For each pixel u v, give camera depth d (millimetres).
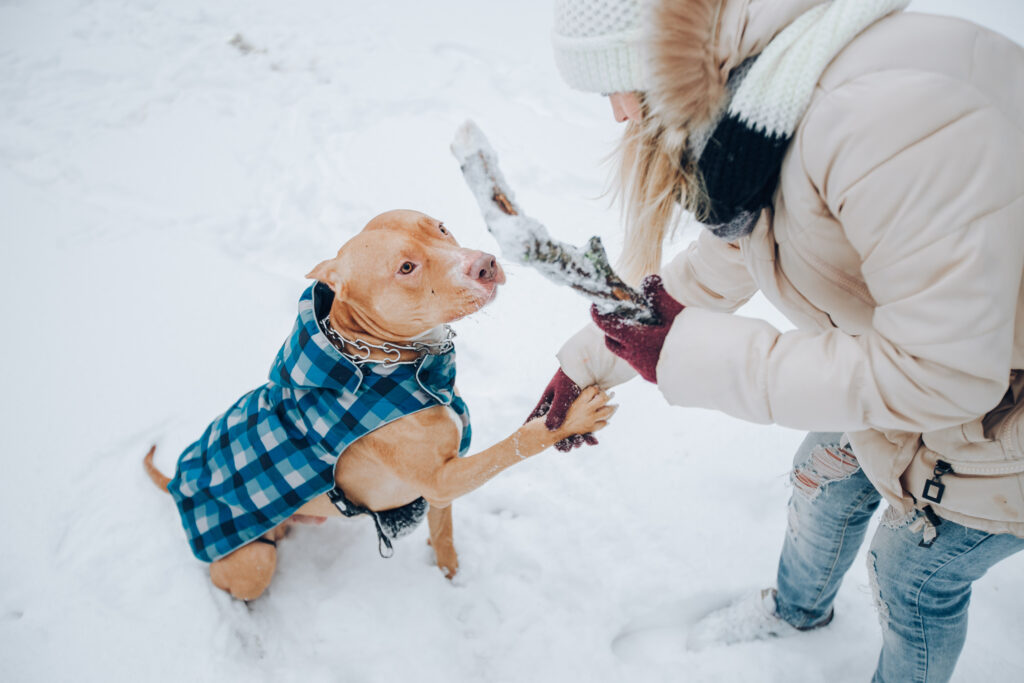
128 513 2617
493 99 4711
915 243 1086
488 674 2307
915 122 1059
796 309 1498
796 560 2117
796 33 1133
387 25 5453
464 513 2703
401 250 1782
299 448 2094
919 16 1140
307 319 1973
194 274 3613
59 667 2227
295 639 2361
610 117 4574
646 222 1560
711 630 2369
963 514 1461
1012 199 1071
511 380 3170
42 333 3326
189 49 5246
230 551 2271
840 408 1209
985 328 1076
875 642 2318
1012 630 2320
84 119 4645
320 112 4668
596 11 1213
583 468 2832
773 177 1249
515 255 1213
